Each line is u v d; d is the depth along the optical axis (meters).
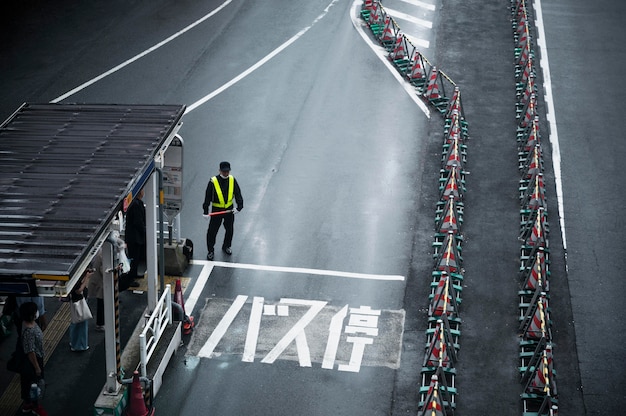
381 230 33.75
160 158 26.09
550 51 49.25
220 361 27.19
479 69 46.78
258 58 47.38
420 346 28.02
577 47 49.84
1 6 52.38
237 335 28.27
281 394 25.98
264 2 54.75
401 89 44.38
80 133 26.22
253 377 26.59
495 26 52.22
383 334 28.47
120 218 22.91
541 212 33.03
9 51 47.28
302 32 50.62
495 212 34.94
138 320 28.55
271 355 27.47
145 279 30.39
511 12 54.19
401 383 26.53
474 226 34.06
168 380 26.39
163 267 27.55
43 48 47.78
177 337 27.47
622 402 26.12
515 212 35.03
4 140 25.70
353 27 51.25
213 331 28.42
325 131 40.53
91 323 28.58
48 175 23.83
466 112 42.41
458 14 53.56
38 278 19.56
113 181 23.58
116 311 24.06
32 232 21.28
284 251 32.44
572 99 44.19
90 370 26.55
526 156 38.41
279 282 30.80
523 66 46.16
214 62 46.78
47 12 52.25
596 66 47.72
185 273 31.08
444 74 43.31
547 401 24.53
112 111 27.62
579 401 26.11
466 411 25.56
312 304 29.75
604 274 31.72
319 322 28.92
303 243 32.91
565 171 38.03
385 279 31.11
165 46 48.41
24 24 50.53
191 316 28.83
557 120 42.19
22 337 23.50
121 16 52.16
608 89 45.31
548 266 31.81
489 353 27.80
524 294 29.98
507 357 27.67
